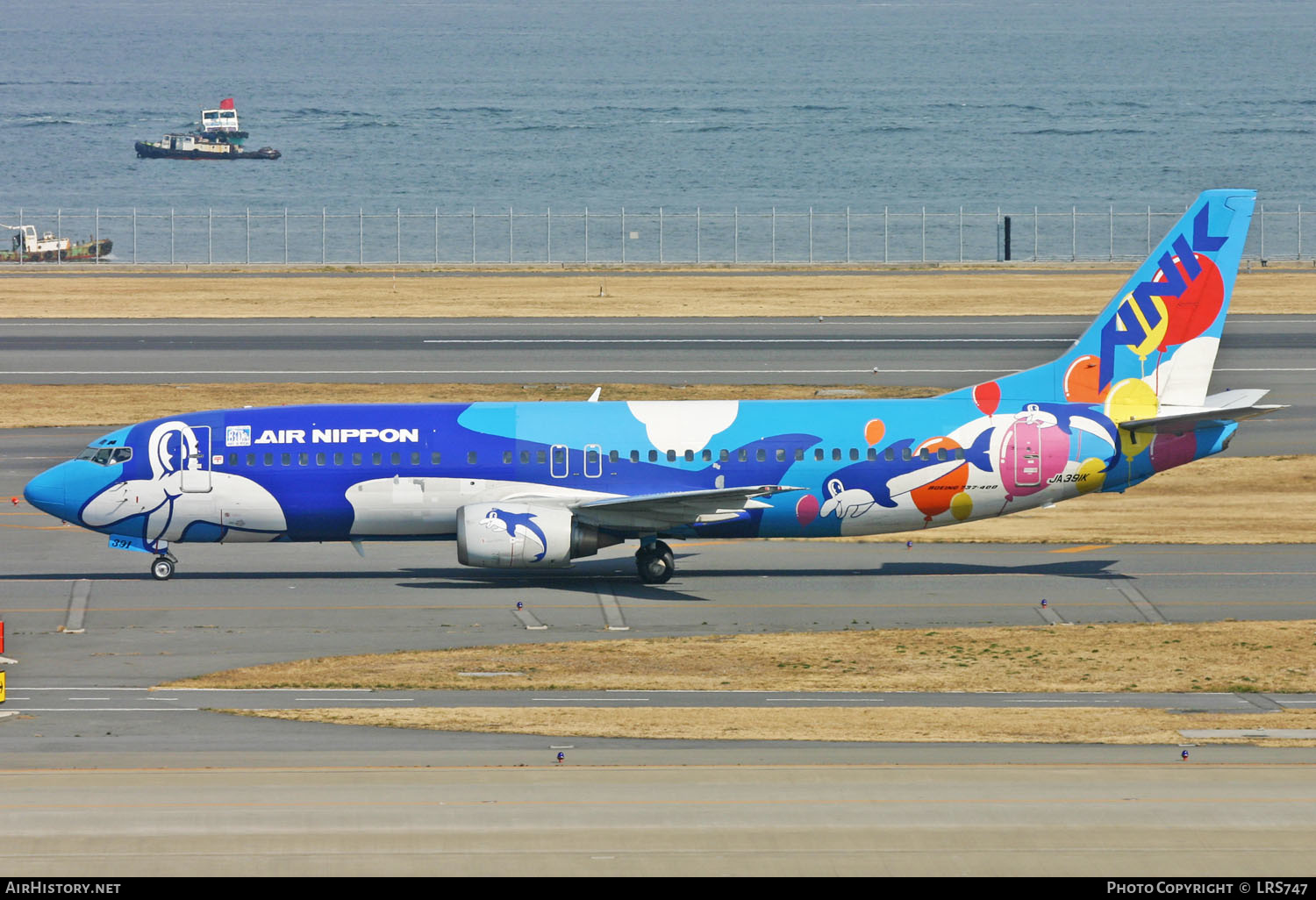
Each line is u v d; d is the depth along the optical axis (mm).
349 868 94812
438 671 148125
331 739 122688
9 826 100750
